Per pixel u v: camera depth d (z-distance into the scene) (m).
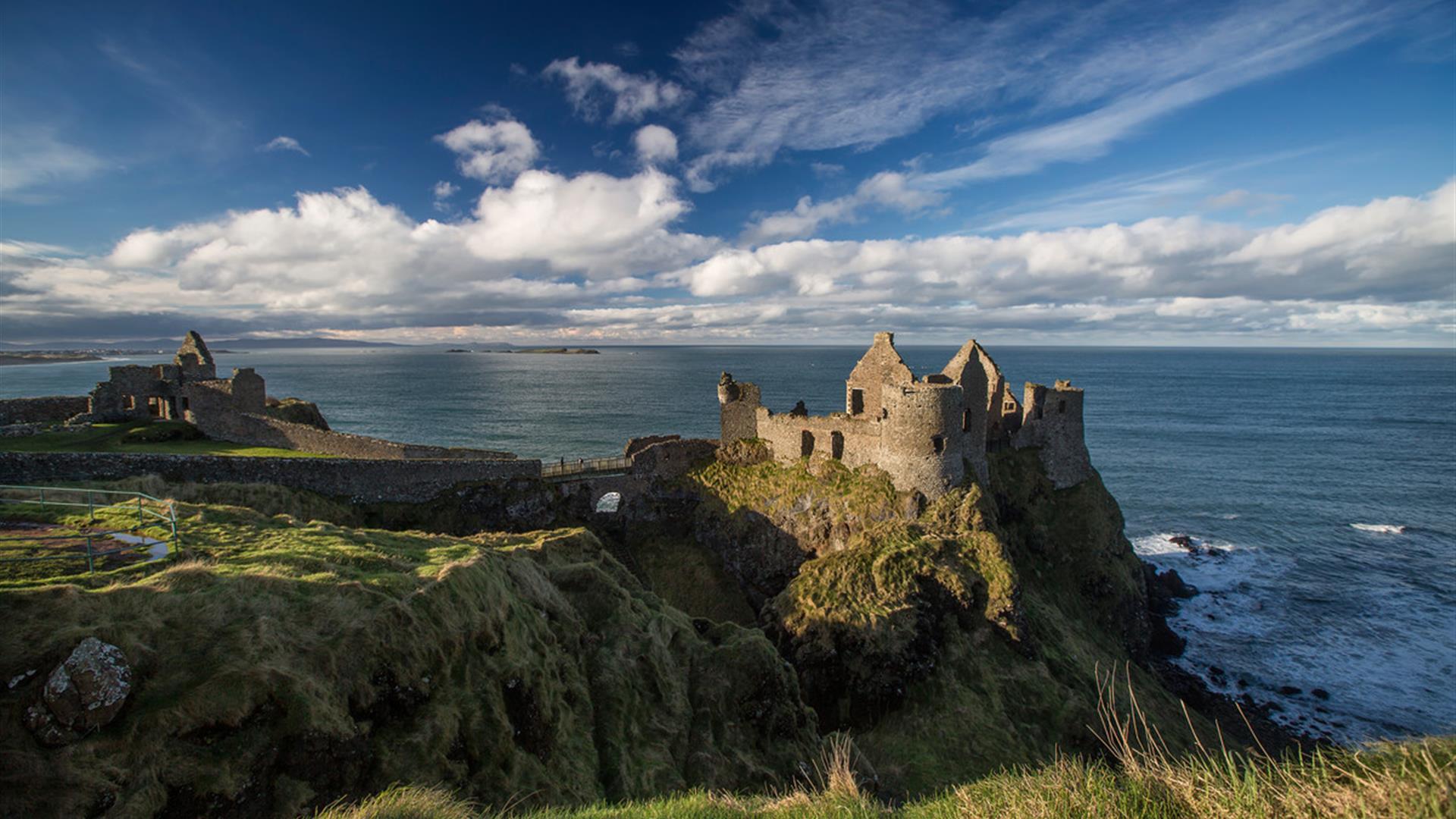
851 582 37.00
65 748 12.15
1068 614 43.28
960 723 31.22
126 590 14.91
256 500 32.50
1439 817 6.29
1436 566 61.22
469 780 16.78
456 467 42.38
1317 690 42.50
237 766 13.50
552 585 26.33
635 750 21.70
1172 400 188.38
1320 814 7.16
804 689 33.81
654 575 46.22
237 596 15.98
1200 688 42.53
